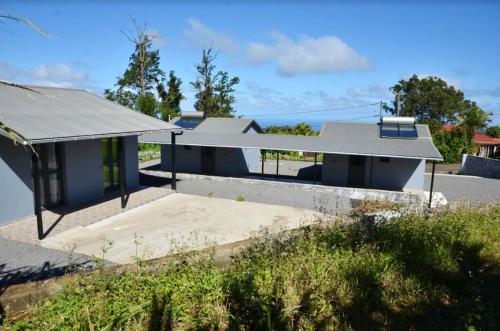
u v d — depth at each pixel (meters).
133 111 15.05
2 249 7.95
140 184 16.22
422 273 5.02
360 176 17.72
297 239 5.89
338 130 19.92
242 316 3.81
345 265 4.93
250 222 10.76
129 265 5.24
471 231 6.71
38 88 13.18
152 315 3.66
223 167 20.53
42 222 9.08
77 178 11.76
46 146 10.73
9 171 9.56
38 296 4.20
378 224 6.86
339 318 3.99
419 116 51.38
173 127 14.13
